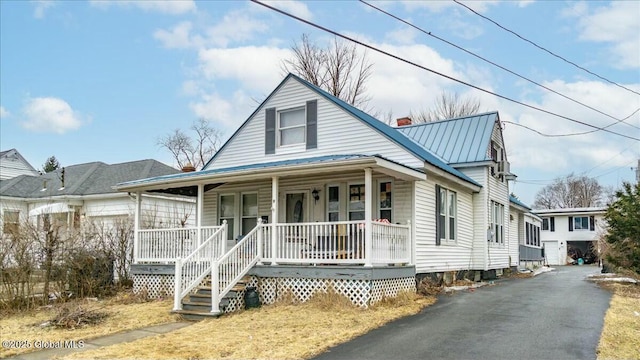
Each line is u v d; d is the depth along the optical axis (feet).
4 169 105.81
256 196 56.24
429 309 37.55
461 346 26.05
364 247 38.99
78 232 49.96
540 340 27.14
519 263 89.76
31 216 62.23
